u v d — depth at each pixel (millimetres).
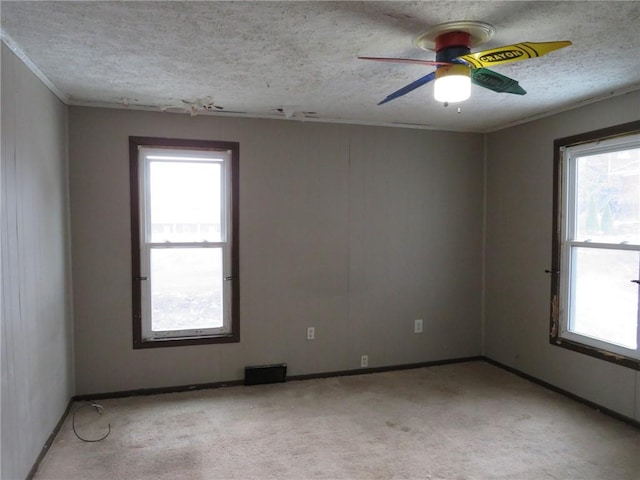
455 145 4133
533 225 3660
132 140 3303
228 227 3559
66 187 3137
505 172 3969
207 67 2490
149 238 3420
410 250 4039
